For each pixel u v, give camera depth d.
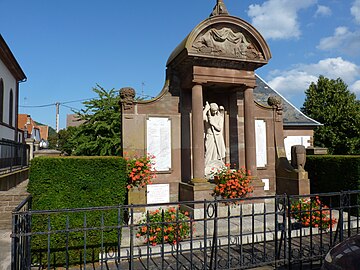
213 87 11.52
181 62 10.53
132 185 9.33
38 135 51.94
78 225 6.53
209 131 11.34
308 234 8.41
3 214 7.77
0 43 16.91
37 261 6.32
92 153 18.08
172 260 6.62
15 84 22.64
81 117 19.42
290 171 11.50
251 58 10.56
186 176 11.05
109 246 6.79
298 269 6.10
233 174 10.08
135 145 10.48
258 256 6.64
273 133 12.59
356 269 2.97
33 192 6.40
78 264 6.47
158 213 7.95
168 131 10.94
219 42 10.20
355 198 10.73
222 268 5.85
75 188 6.63
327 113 28.30
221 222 8.84
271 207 10.93
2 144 11.48
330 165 12.00
